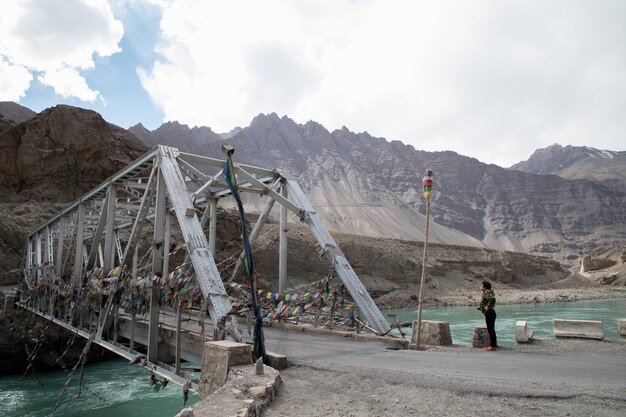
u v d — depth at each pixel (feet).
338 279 46.06
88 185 208.03
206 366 26.50
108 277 52.85
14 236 151.12
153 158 49.08
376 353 33.12
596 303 235.61
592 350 36.01
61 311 73.46
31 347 86.48
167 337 40.11
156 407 59.57
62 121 211.20
